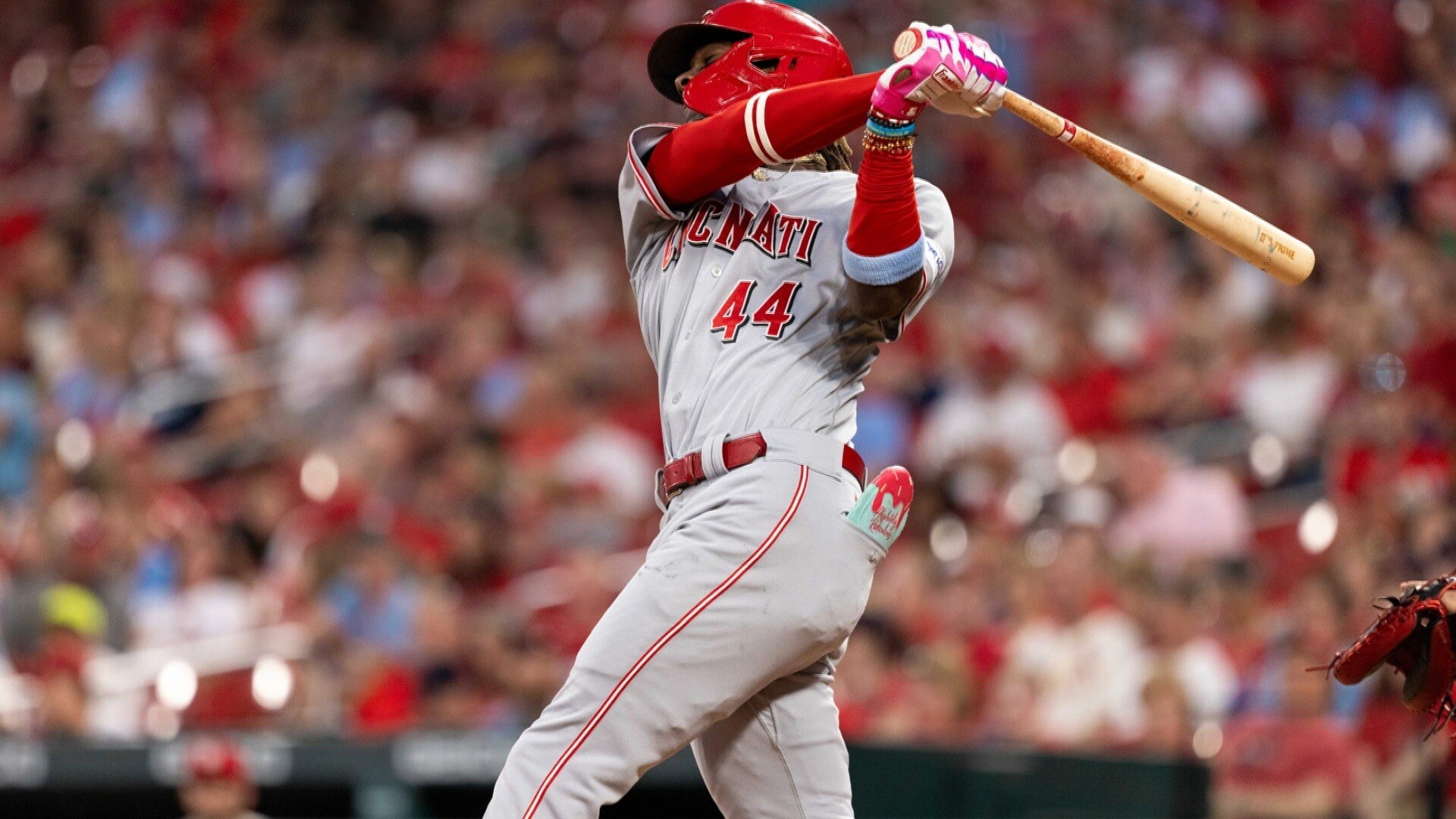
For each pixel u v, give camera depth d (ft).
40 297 147.64
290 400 129.39
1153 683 73.10
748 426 33.47
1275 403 104.73
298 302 140.67
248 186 164.25
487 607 97.40
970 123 151.64
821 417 33.86
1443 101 144.66
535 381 121.80
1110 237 132.98
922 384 114.83
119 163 168.76
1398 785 63.21
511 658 87.81
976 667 82.28
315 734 70.79
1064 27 158.40
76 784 69.77
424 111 171.22
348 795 73.41
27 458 121.39
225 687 86.58
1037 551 89.45
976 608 86.43
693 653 32.22
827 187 35.17
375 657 87.45
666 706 32.24
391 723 83.15
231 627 95.96
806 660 33.42
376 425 116.26
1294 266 33.73
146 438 122.62
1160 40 157.58
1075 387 112.78
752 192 35.60
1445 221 126.21
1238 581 84.94
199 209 160.35
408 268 145.07
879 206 31.99
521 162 161.27
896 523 33.63
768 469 33.04
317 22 183.93
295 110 172.04
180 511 110.42
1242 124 152.05
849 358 34.45
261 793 73.20
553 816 31.91
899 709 78.74
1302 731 66.03
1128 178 33.19
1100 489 98.17
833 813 35.19
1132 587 82.23
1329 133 149.59
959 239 137.49
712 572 32.48
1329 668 36.14
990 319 122.01
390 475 114.01
